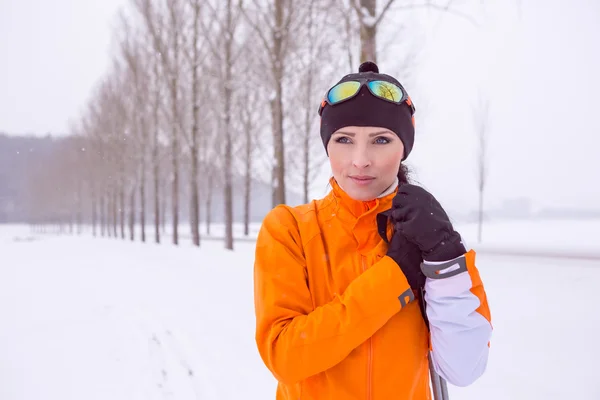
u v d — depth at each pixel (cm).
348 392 94
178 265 1151
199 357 432
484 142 1584
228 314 593
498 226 3141
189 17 1823
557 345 344
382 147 95
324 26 927
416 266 90
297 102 1435
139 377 385
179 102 1977
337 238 102
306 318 90
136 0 1894
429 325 97
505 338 369
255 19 1255
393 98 95
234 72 1524
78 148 4106
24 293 802
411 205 88
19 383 375
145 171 2612
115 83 2834
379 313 87
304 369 88
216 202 5606
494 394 279
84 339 505
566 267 755
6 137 8688
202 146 2217
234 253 1302
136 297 741
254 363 409
